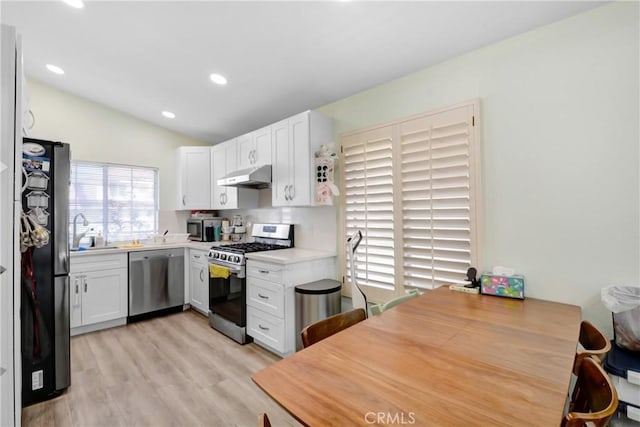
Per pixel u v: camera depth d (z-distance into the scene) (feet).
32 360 6.56
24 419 6.07
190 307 13.24
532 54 5.75
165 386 7.18
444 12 5.57
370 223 8.36
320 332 4.41
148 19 7.03
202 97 10.64
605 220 5.04
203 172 13.69
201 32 7.21
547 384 2.84
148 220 13.62
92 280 10.52
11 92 4.19
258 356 8.70
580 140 5.25
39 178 6.59
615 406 2.36
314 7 5.97
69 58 9.15
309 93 9.25
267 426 2.60
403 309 5.11
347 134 8.96
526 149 5.81
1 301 4.11
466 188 6.54
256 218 13.07
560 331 4.13
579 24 5.25
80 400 6.67
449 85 6.89
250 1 6.06
